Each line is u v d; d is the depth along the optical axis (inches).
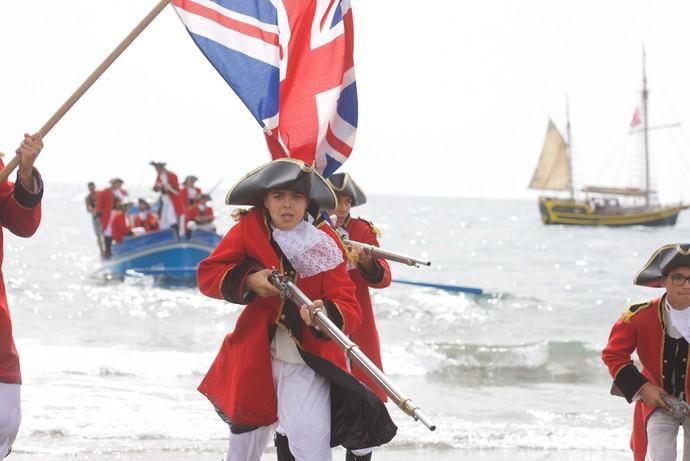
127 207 3641.7
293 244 621.9
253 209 637.3
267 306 628.1
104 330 2043.6
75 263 4232.3
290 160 626.5
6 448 632.4
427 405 1236.5
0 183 638.5
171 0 647.1
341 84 724.0
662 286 716.7
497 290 3405.5
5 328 620.7
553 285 3668.8
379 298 2834.6
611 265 4958.2
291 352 629.3
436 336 2161.7
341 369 620.7
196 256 3373.5
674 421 709.3
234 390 627.2
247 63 697.0
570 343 1759.4
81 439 973.8
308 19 719.7
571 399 1307.8
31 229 643.5
